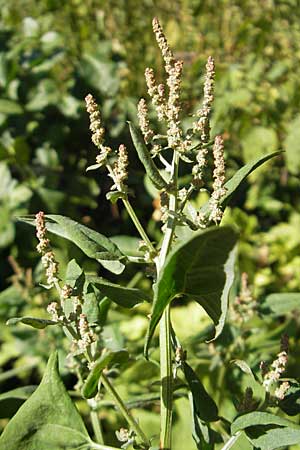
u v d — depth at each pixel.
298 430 0.45
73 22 1.28
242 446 0.52
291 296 0.67
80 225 0.48
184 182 0.86
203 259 0.43
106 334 0.67
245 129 1.10
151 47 1.24
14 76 1.17
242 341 0.69
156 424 0.75
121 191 0.48
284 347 0.49
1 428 0.86
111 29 1.26
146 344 0.45
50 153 1.13
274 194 1.14
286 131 1.13
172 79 0.47
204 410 0.50
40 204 1.08
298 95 1.14
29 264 1.04
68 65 1.21
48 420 0.48
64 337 0.76
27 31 1.22
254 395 0.54
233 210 1.06
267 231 1.12
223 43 1.24
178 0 1.27
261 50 1.22
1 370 0.98
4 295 0.83
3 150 1.09
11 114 1.14
